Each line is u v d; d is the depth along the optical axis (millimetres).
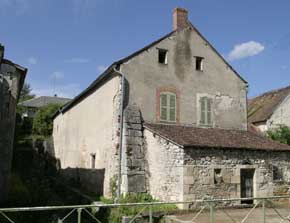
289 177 15969
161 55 17141
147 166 15320
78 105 21750
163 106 16500
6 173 12414
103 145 16984
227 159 14461
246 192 14984
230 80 18641
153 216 12047
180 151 13578
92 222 13328
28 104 44438
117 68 15883
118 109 15648
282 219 10789
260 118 23531
